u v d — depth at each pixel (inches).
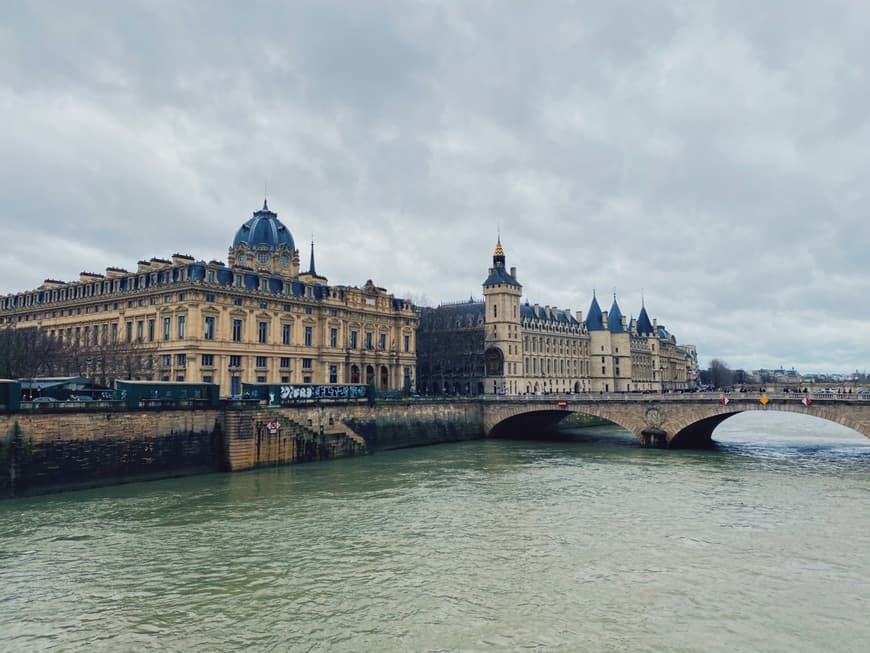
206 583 1469.0
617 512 2132.1
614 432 5467.5
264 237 5561.0
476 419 4837.6
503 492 2470.5
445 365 7770.7
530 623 1267.2
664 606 1350.9
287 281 4579.2
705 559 1647.4
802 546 1756.9
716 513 2121.1
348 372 4960.6
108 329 4375.0
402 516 2071.9
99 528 1909.4
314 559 1635.1
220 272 4104.3
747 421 7057.1
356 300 5103.3
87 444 2501.2
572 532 1888.5
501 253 7682.1
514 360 7465.6
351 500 2311.8
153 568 1565.0
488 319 7465.6
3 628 1244.5
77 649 1165.7
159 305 4030.5
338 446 3550.7
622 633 1226.6
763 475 2866.6
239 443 3004.4
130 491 2464.3
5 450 2272.4
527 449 4028.1
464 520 2023.9
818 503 2269.9
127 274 4352.9
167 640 1198.9
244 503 2255.2
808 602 1375.5
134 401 2699.3
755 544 1774.1
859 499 2337.6
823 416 3351.4
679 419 3914.9
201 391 2999.5
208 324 3981.3
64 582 1472.7
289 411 3388.3
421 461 3405.5
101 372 3929.6
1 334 4266.7
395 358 5428.2
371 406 3964.1
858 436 4896.7
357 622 1270.9
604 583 1478.8
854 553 1700.3
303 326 4638.3
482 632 1228.5
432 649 1163.9
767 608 1344.7
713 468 3090.6
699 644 1185.4
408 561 1622.8
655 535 1860.2
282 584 1464.1
